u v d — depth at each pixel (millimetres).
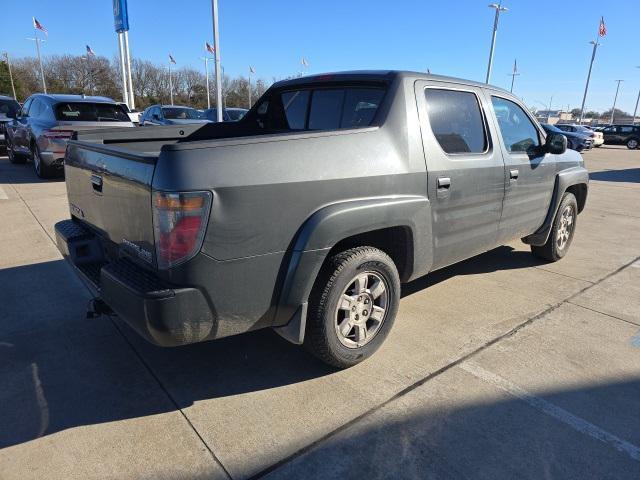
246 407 2736
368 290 3053
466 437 2518
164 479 2217
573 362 3273
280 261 2537
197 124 4426
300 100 4078
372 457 2365
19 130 11344
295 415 2672
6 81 64562
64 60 69062
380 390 2908
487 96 3965
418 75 3354
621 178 14266
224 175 2299
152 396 2832
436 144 3293
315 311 2805
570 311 4102
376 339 3162
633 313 4094
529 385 2990
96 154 2943
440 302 4238
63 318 3789
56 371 3068
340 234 2678
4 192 8742
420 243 3223
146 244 2463
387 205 2879
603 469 2330
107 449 2396
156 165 2277
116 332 3580
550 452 2430
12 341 3432
